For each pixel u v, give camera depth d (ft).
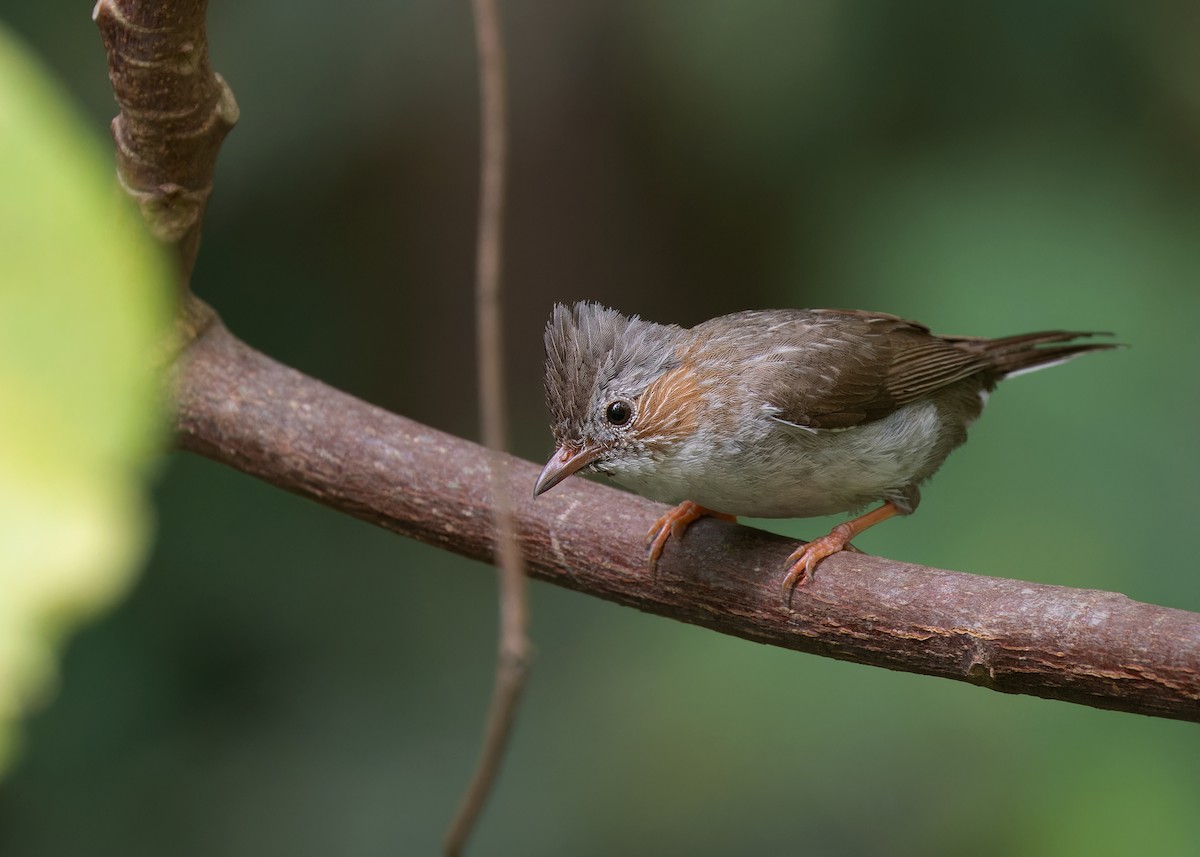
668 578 23.20
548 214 50.37
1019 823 32.40
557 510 23.88
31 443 3.86
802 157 41.45
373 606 43.16
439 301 49.49
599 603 41.60
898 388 27.66
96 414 3.89
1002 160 38.99
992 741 33.65
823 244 40.86
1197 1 38.99
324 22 42.50
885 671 35.22
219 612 41.93
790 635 22.21
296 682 41.70
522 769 38.70
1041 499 34.12
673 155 49.26
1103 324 36.04
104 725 39.65
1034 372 35.42
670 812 35.47
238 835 39.11
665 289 50.60
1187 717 18.20
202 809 39.27
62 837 38.34
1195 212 37.99
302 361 47.52
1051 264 36.96
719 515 27.30
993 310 36.58
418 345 49.62
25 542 3.85
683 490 26.03
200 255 45.21
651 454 25.41
